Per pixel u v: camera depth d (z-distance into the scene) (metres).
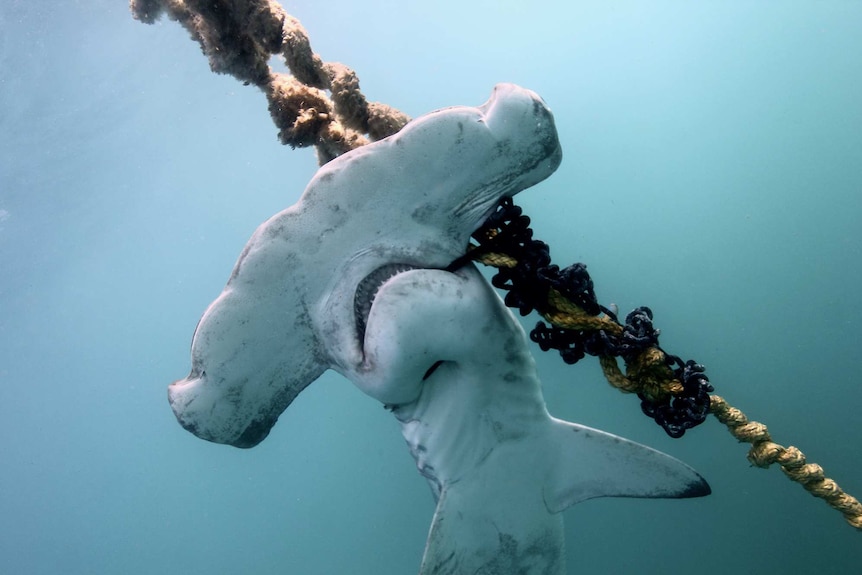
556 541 2.57
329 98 2.60
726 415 2.32
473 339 1.99
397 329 1.86
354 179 1.90
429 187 1.91
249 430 2.17
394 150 1.88
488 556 2.45
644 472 2.49
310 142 2.56
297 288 1.97
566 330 2.28
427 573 2.34
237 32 2.48
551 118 1.88
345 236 1.93
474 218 1.98
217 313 1.98
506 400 2.22
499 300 2.09
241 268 1.94
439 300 1.90
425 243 1.97
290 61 2.49
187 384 2.10
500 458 2.33
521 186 1.97
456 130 1.85
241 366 2.05
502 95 1.86
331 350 2.04
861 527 2.27
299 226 1.92
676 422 2.24
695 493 2.50
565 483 2.50
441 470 2.30
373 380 1.97
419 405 2.21
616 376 2.26
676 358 2.22
